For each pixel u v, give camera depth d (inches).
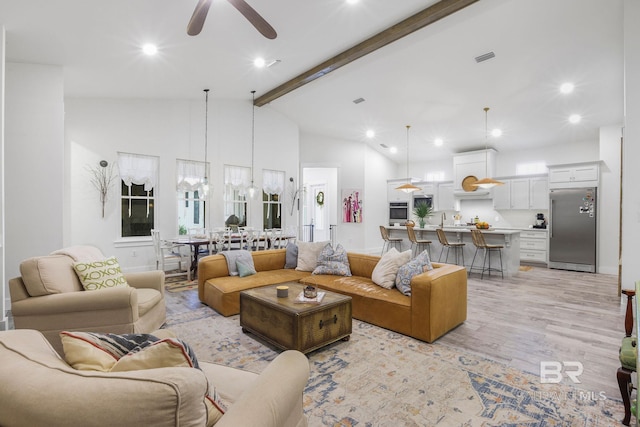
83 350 38.4
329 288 142.5
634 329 81.4
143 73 185.0
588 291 186.1
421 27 153.9
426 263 132.3
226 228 263.7
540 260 280.7
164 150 244.5
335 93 254.7
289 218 315.9
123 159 227.9
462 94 227.9
